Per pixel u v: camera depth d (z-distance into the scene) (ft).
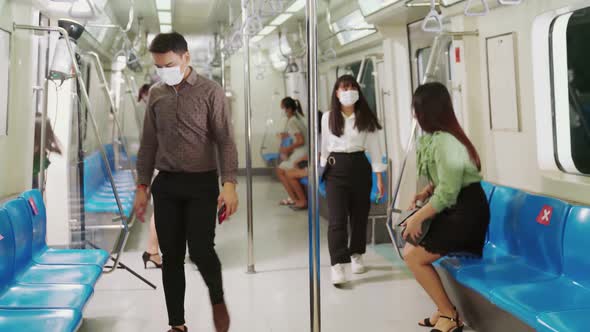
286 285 14.48
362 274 15.28
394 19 18.08
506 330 9.50
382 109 20.27
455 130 10.14
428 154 10.32
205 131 9.62
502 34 13.32
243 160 39.55
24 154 14.76
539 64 12.01
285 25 30.66
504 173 13.73
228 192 9.55
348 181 14.38
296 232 21.83
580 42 11.36
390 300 12.98
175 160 9.53
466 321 11.18
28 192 11.35
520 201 10.84
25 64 14.53
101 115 24.84
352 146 14.47
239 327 11.45
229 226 23.18
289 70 34.04
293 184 27.89
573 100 11.60
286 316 12.09
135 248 19.13
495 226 11.67
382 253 17.67
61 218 15.97
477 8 13.64
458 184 9.78
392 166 19.51
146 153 10.16
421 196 11.47
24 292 9.14
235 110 38.81
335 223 14.21
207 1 25.59
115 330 11.18
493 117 14.01
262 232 21.88
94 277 10.15
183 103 9.47
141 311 12.36
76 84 16.01
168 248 9.76
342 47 24.20
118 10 25.08
